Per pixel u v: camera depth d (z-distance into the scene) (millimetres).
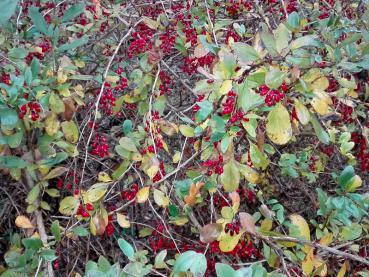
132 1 642
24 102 412
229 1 652
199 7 601
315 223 479
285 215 658
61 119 527
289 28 416
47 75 485
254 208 601
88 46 635
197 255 330
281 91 382
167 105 594
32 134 475
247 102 369
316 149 657
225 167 406
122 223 447
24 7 616
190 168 516
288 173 588
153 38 581
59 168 477
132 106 630
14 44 529
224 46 465
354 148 702
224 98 417
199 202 506
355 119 627
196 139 534
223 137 379
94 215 446
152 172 442
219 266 282
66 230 443
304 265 404
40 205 485
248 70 391
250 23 664
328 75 468
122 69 591
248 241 446
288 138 374
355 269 518
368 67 408
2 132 465
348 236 456
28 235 473
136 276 340
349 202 439
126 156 468
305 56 396
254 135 373
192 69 578
